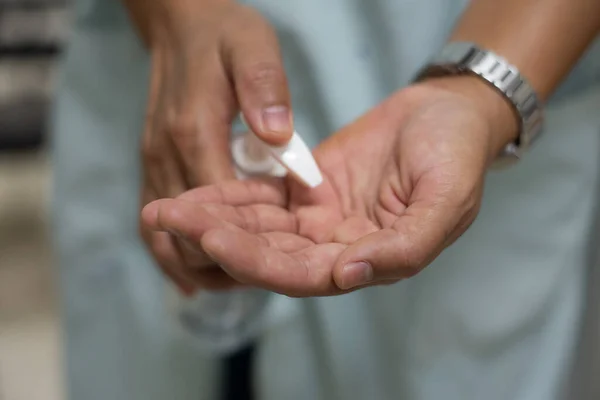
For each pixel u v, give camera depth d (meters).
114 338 0.87
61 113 0.83
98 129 0.82
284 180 0.66
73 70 0.81
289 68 0.76
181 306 0.82
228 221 0.61
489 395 0.80
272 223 0.63
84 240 0.85
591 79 0.75
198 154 0.68
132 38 0.79
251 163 0.67
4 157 1.39
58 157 0.84
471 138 0.63
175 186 0.72
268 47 0.67
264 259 0.57
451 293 0.78
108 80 0.81
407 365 0.80
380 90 0.76
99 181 0.84
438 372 0.80
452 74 0.68
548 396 0.80
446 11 0.74
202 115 0.68
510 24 0.68
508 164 0.70
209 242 0.56
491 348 0.79
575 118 0.75
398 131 0.66
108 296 0.87
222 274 0.68
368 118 0.67
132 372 0.87
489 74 0.67
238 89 0.65
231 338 0.81
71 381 0.90
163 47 0.73
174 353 0.85
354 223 0.63
